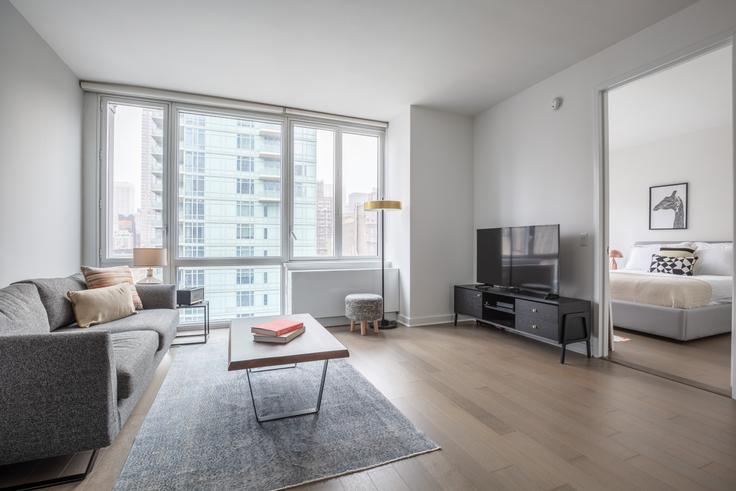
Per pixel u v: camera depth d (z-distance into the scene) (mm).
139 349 2090
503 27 2846
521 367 2994
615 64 3088
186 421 2053
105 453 1748
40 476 1557
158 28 2840
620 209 6332
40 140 2932
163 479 1541
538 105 3846
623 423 2051
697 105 4367
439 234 4633
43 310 2203
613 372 2881
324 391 2480
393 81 3801
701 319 3785
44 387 1487
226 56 3281
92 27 2814
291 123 4598
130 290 3062
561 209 3590
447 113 4680
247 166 4430
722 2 2389
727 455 1746
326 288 4379
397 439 1861
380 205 4324
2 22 2424
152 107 4043
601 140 3221
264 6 2576
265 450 1762
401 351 3439
